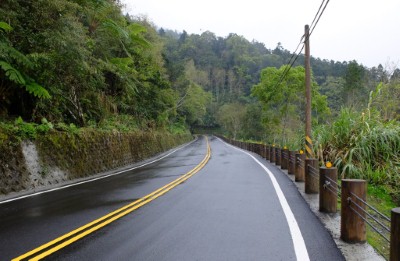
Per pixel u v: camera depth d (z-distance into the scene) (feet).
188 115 254.06
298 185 33.50
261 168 50.16
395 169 35.24
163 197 27.58
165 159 73.56
